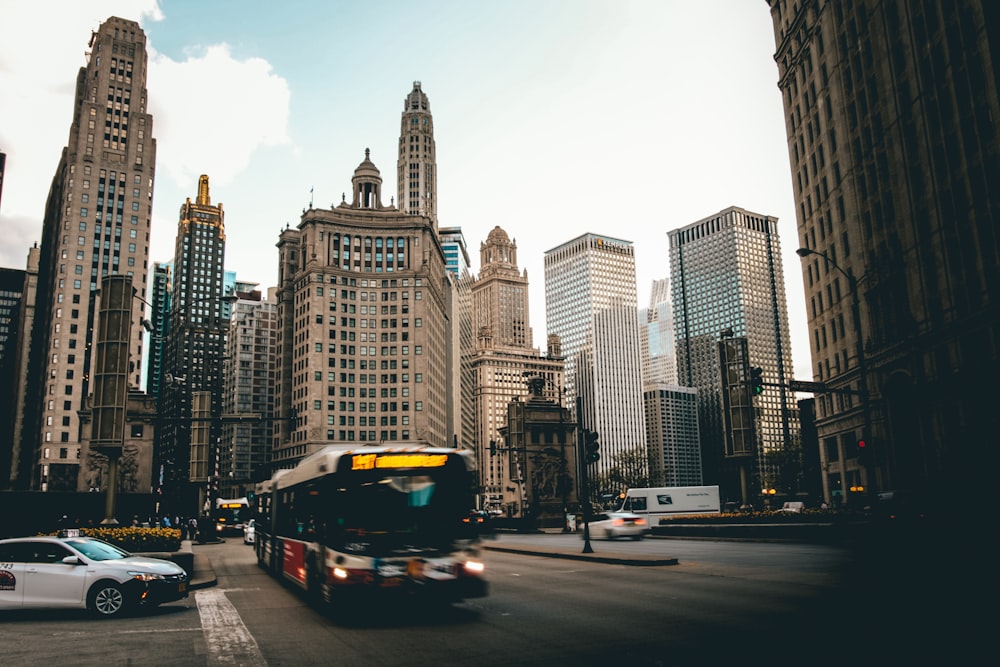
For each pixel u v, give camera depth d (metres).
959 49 46.72
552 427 96.19
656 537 44.50
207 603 16.06
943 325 47.91
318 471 14.98
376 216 145.88
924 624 11.17
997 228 42.94
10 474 156.12
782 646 9.88
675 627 11.71
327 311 137.88
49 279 142.50
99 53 142.75
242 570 25.59
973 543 21.33
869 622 11.52
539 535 56.47
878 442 53.47
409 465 13.77
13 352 197.25
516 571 22.78
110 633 12.01
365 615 13.84
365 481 13.50
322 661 9.70
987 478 23.16
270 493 24.03
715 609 13.54
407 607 14.73
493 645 10.63
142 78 146.50
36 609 13.70
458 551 13.41
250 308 196.75
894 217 55.06
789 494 116.00
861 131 59.78
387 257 144.88
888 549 23.98
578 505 94.06
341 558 13.02
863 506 32.81
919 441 52.25
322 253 140.62
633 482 134.25
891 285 54.72
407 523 13.36
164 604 15.84
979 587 15.27
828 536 31.81
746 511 45.59
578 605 14.65
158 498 54.28
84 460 114.25
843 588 16.03
